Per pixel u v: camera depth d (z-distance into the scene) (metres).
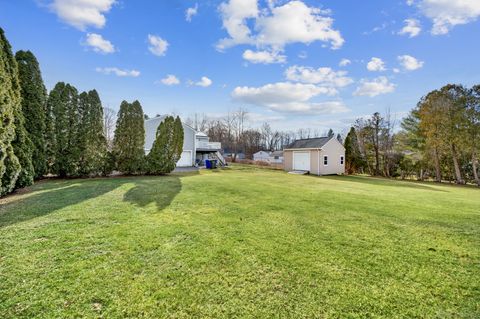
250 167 24.44
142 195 7.01
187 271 2.74
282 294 2.35
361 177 18.94
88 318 1.94
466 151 16.83
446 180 19.02
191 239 3.71
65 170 10.59
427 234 4.28
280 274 2.73
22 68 8.92
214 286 2.46
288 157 21.98
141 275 2.62
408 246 3.69
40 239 3.51
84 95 11.05
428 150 18.97
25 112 8.98
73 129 10.73
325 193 8.67
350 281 2.63
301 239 3.85
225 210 5.55
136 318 1.96
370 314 2.10
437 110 17.34
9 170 6.34
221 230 4.16
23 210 5.05
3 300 2.12
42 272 2.61
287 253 3.29
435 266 3.04
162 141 13.98
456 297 2.38
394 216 5.48
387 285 2.57
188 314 2.03
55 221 4.36
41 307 2.05
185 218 4.82
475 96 15.98
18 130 7.27
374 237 4.04
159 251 3.24
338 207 6.24
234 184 10.09
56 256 2.99
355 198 7.78
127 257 3.03
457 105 16.56
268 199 7.02
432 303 2.28
